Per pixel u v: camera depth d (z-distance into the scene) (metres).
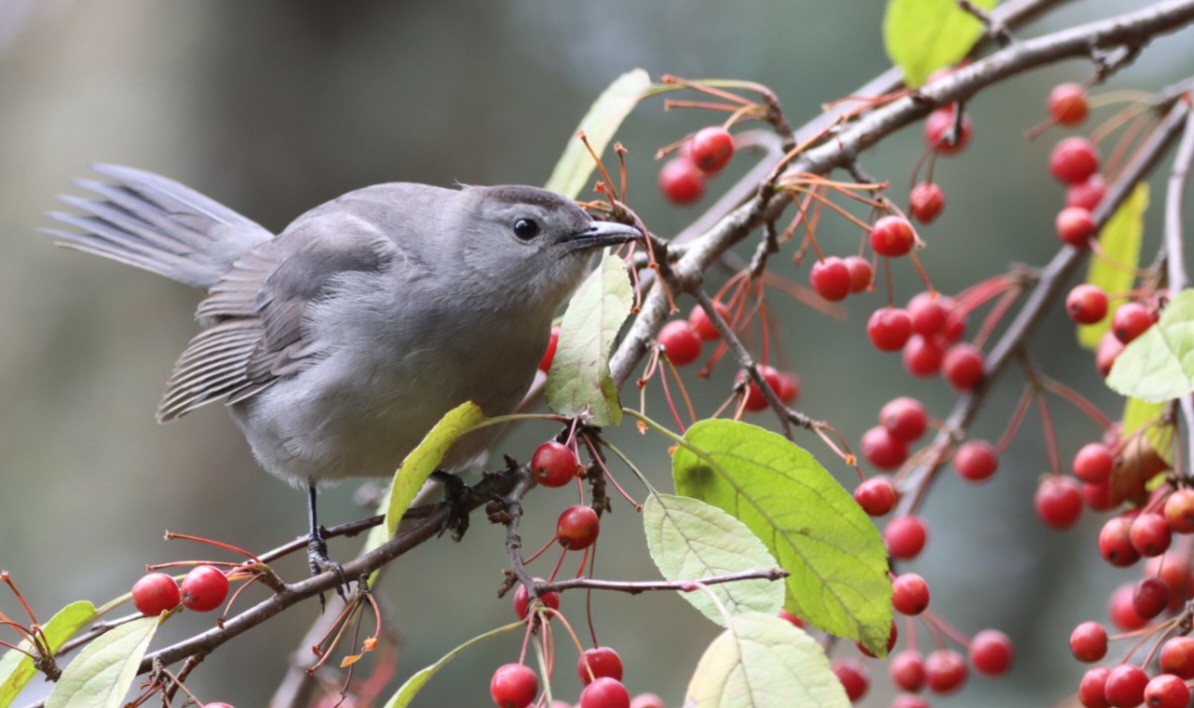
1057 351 11.81
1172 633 6.52
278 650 13.44
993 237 11.63
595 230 7.67
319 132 14.39
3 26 15.42
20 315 14.23
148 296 14.39
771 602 5.14
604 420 5.82
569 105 13.80
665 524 5.41
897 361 11.70
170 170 14.43
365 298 8.05
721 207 8.95
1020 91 11.75
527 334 8.07
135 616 5.74
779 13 12.27
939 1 8.45
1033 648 11.38
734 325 7.27
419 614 12.45
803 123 12.11
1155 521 6.38
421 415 8.06
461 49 14.12
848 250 11.62
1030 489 11.79
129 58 14.98
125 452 13.91
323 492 13.48
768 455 5.73
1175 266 7.34
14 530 13.52
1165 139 8.73
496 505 5.95
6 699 5.86
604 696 5.08
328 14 14.59
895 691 11.66
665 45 12.97
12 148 14.77
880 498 6.53
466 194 8.27
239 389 8.85
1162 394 6.32
